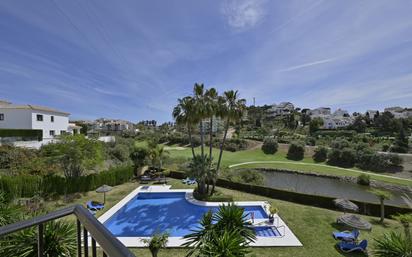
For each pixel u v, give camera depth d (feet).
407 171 99.60
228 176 72.28
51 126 95.66
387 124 193.77
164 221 42.11
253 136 182.19
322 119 247.50
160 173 76.33
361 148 119.75
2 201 19.60
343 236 32.37
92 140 60.54
